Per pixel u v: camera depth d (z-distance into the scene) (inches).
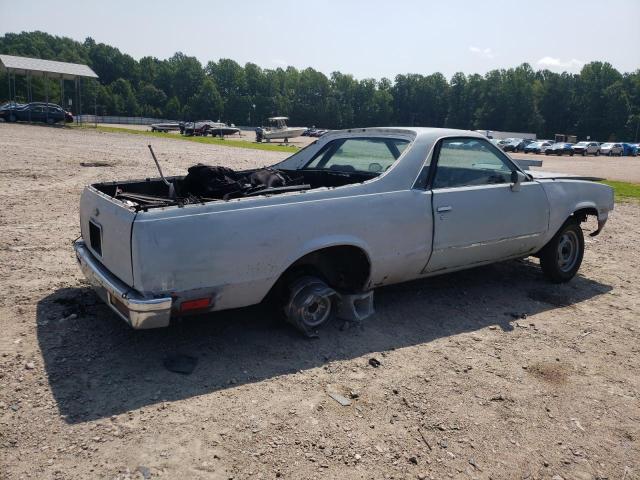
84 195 169.9
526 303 206.4
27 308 177.6
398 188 173.5
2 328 161.9
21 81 4082.2
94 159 665.6
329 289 161.9
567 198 222.5
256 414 124.1
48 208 339.0
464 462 112.1
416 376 145.5
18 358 144.1
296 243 150.6
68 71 1850.4
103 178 487.2
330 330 171.0
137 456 107.7
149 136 1622.8
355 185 165.8
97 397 127.7
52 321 168.4
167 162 681.6
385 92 6043.3
